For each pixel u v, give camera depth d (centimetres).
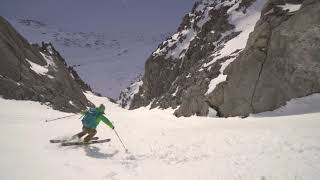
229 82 2462
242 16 4822
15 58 3212
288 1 2605
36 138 1180
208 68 3466
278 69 2153
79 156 938
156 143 1186
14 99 2823
